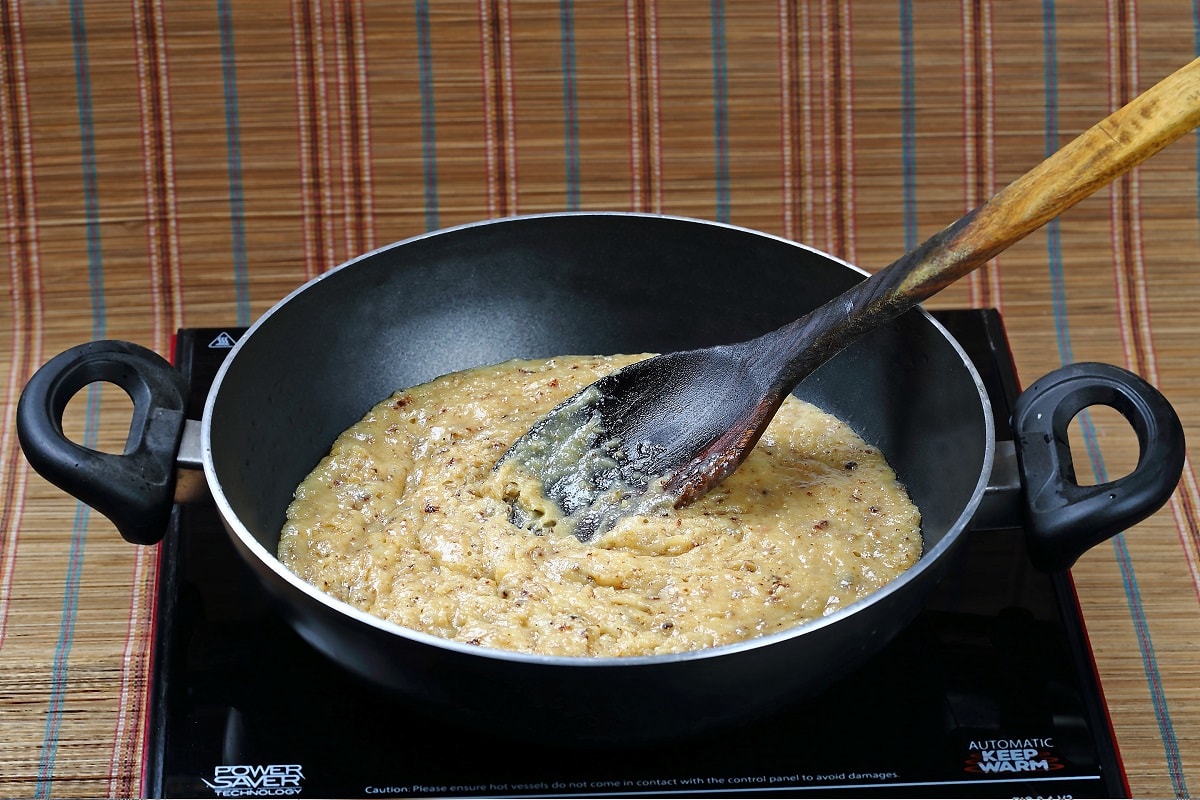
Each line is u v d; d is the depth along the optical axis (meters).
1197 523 0.67
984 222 0.52
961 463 0.57
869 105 0.77
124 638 0.62
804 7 0.75
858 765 0.53
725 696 0.49
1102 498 0.53
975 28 0.76
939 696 0.55
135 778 0.57
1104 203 0.78
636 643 0.53
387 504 0.59
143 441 0.55
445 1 0.75
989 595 0.58
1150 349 0.76
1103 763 0.53
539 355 0.66
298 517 0.58
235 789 0.52
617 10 0.75
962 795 0.53
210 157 0.76
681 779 0.53
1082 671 0.56
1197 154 0.78
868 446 0.62
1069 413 0.55
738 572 0.56
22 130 0.75
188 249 0.77
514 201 0.78
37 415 0.53
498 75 0.76
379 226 0.77
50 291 0.76
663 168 0.77
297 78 0.75
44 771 0.58
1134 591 0.64
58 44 0.74
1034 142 0.77
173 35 0.74
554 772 0.53
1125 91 0.77
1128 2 0.76
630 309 0.66
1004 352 0.67
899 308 0.54
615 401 0.60
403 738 0.54
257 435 0.59
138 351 0.56
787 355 0.57
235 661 0.56
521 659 0.47
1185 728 0.60
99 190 0.76
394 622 0.54
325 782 0.53
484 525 0.58
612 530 0.58
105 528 0.66
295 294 0.60
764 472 0.60
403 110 0.76
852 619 0.49
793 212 0.78
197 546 0.60
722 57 0.76
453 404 0.63
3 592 0.64
